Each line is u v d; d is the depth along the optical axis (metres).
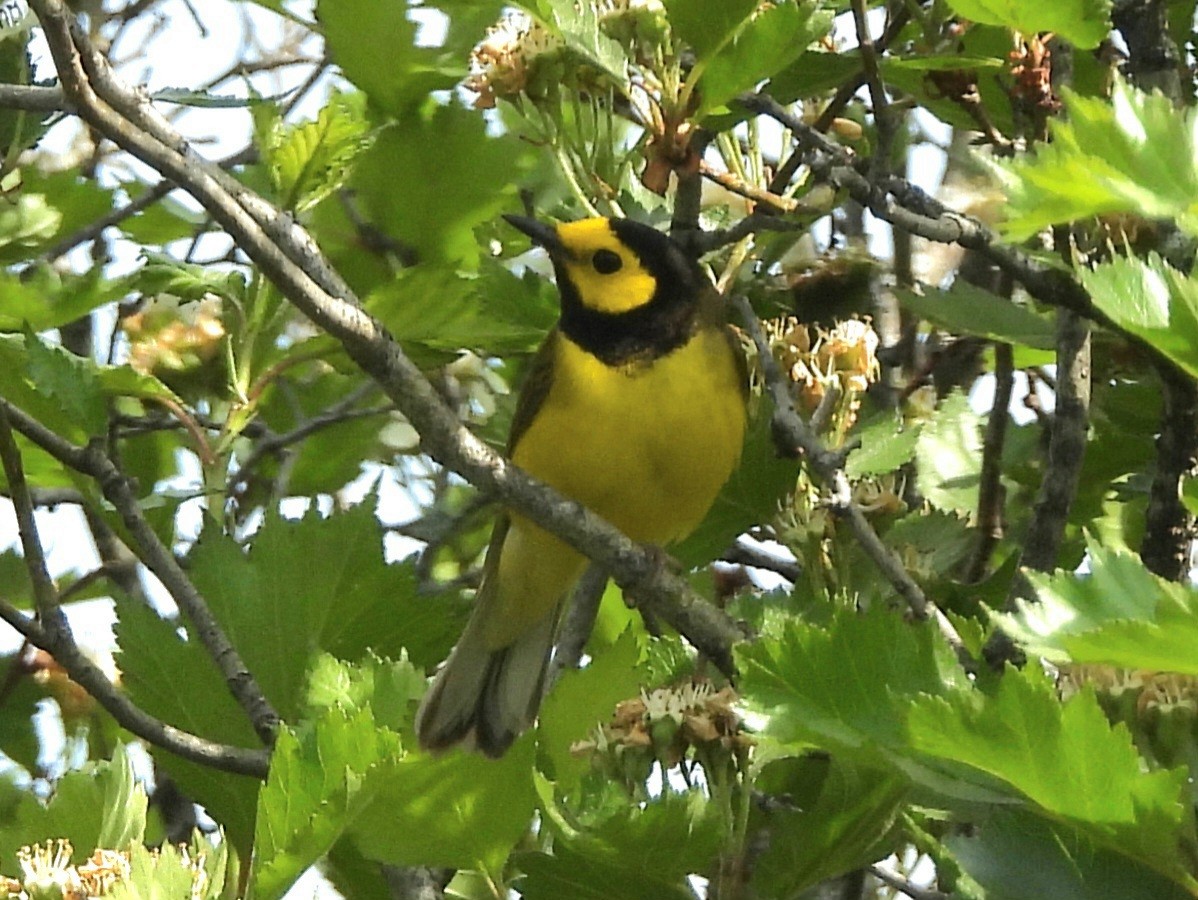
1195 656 5.14
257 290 10.33
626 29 8.66
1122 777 5.45
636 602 9.02
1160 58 9.58
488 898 8.81
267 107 9.56
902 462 9.88
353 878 8.20
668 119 8.68
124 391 9.94
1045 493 8.89
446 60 12.06
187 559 11.37
